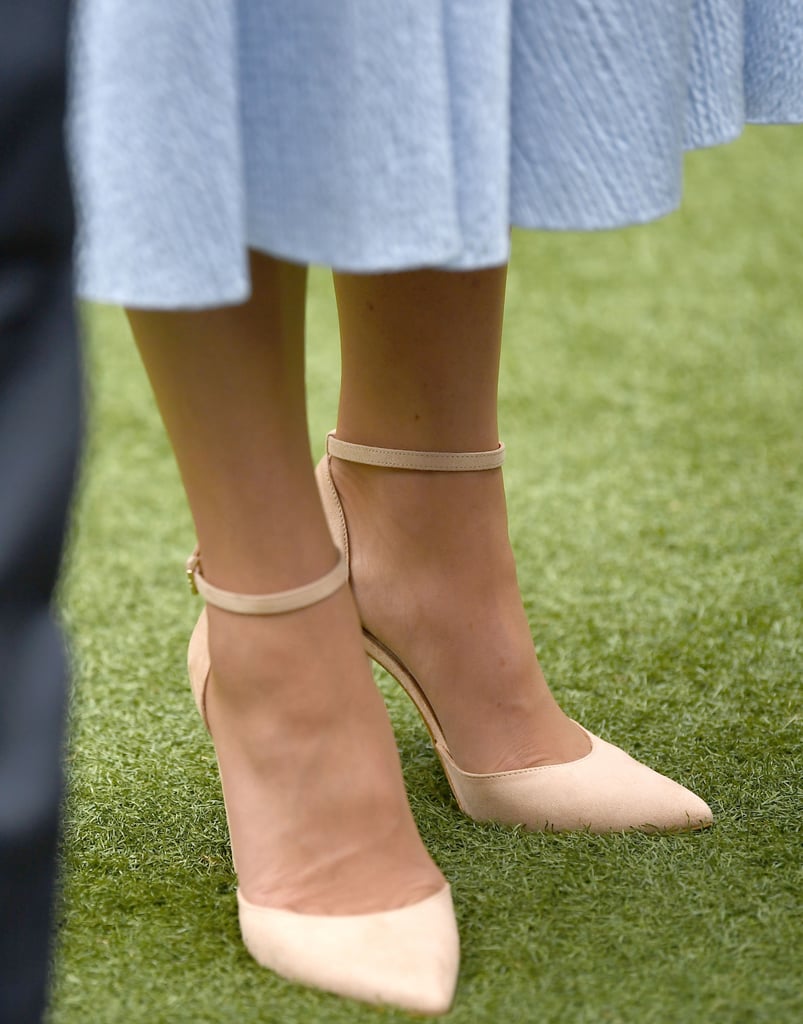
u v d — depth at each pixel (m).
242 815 2.91
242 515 2.69
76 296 1.96
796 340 8.29
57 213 1.88
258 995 2.70
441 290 3.09
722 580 5.19
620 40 2.45
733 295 9.14
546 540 5.64
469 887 3.10
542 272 9.73
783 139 12.98
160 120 2.08
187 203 2.10
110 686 4.36
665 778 3.44
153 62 2.06
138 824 3.47
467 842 3.34
